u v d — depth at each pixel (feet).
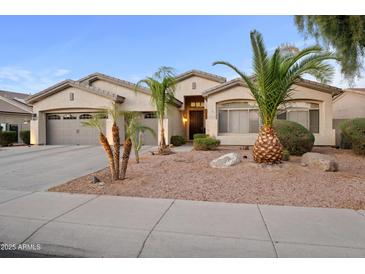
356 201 16.72
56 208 15.85
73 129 61.87
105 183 21.95
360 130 37.04
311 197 17.65
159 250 10.85
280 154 27.02
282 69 25.77
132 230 12.59
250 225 13.04
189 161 32.86
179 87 69.36
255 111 51.08
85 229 12.80
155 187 20.63
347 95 63.67
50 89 59.77
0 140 62.59
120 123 57.26
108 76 61.31
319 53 24.72
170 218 14.07
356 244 11.02
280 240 11.41
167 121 57.52
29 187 21.35
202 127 71.97
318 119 50.47
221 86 50.85
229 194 18.60
